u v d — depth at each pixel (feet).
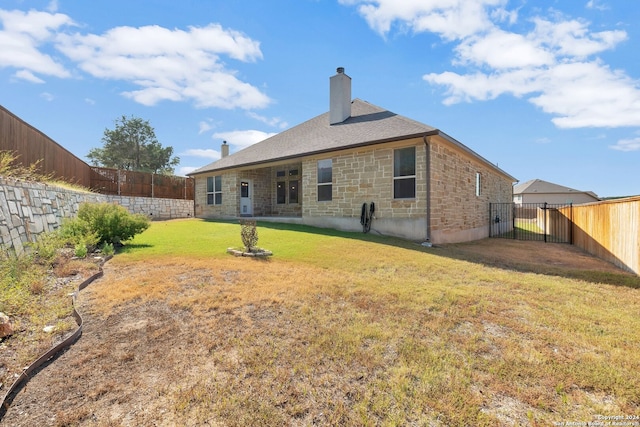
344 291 15.48
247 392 7.97
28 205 22.34
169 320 12.00
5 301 12.16
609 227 28.25
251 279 17.29
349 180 38.24
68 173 38.99
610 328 11.94
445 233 35.22
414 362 9.37
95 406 7.41
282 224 43.62
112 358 9.41
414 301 14.37
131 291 14.87
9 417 6.95
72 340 10.28
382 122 39.83
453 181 37.70
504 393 8.09
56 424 6.83
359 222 37.22
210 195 60.23
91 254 22.22
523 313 13.33
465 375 8.79
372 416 7.23
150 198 59.41
